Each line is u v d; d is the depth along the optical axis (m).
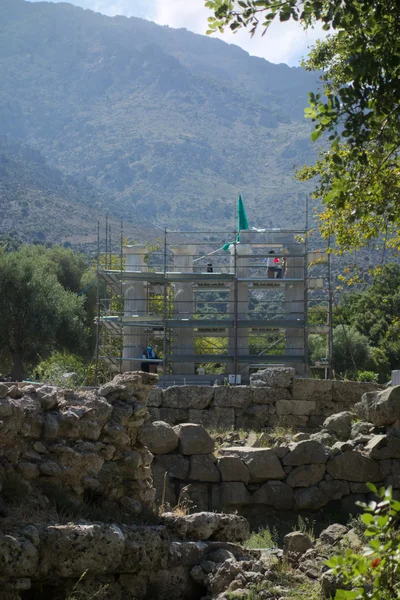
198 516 12.33
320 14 10.27
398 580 8.05
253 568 11.59
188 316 37.28
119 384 12.38
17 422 11.03
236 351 35.97
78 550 10.13
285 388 20.80
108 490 11.75
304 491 16.03
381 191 12.48
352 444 16.41
